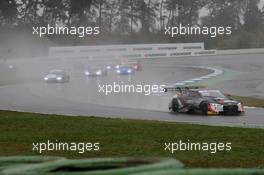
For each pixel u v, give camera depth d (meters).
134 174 11.45
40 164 13.09
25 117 55.81
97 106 78.44
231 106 65.75
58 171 13.16
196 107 66.69
